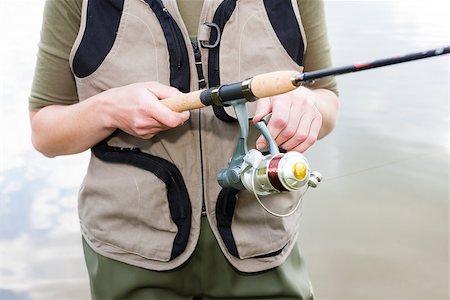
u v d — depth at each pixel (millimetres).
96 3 937
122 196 974
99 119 925
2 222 2309
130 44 945
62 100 1046
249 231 1008
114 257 1001
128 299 1009
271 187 841
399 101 2953
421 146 2602
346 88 3100
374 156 2576
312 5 1016
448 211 2279
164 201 971
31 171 2568
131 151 981
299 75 750
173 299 1031
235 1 960
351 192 2424
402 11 3631
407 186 2463
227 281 1036
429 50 628
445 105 2902
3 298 1889
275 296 1045
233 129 980
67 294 1930
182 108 862
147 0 940
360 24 3299
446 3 3773
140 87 888
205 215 1008
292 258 1089
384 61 660
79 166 2605
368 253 2119
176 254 982
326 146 2637
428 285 1996
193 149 982
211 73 964
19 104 2809
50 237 2225
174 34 945
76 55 950
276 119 881
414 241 2211
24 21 3438
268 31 966
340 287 1984
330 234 2262
